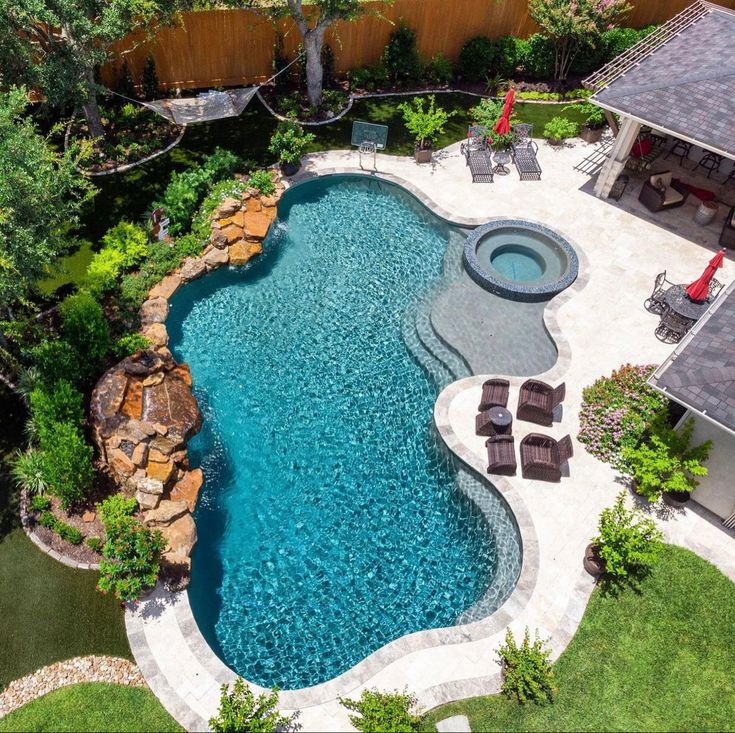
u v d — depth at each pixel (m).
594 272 25.19
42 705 15.46
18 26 21.86
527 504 18.97
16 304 22.09
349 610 17.48
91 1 22.97
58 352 19.59
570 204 27.78
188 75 30.98
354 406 21.55
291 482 19.81
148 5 23.28
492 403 20.67
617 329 23.39
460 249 26.25
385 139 28.09
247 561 18.25
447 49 33.59
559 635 16.70
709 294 23.58
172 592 17.17
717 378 17.80
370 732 14.61
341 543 18.66
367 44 32.25
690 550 18.48
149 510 18.02
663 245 26.38
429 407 21.62
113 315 22.45
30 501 18.61
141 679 15.87
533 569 17.75
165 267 23.81
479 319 23.73
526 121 31.53
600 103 25.52
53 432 18.16
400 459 20.39
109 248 23.80
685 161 30.38
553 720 15.41
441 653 16.30
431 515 19.27
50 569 17.47
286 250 25.80
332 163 28.84
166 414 19.73
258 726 14.38
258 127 29.97
